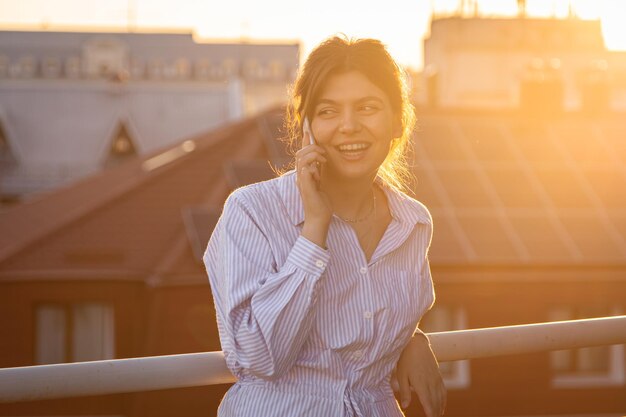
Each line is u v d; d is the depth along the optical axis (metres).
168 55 106.62
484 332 2.67
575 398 22.11
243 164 24.55
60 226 22.73
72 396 2.37
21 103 74.62
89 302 21.62
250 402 2.32
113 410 20.78
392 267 2.45
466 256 22.00
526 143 27.14
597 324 2.80
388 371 2.46
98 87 75.25
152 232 22.72
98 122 74.12
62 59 107.38
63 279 21.44
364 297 2.36
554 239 22.94
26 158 73.25
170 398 20.48
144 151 73.12
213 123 73.19
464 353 2.66
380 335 2.37
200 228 22.25
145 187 24.16
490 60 45.09
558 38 45.62
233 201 2.32
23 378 2.32
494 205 24.02
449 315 21.61
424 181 24.75
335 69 2.33
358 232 2.45
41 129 74.06
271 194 2.33
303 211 2.31
